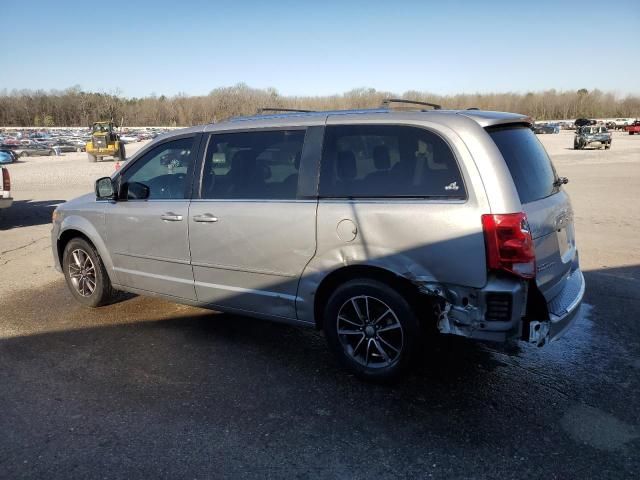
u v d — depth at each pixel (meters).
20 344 4.43
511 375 3.79
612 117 143.38
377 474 2.74
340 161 3.66
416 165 3.42
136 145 55.44
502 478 2.69
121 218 4.75
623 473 2.71
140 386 3.69
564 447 2.93
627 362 3.97
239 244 4.02
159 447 2.98
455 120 3.40
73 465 2.83
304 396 3.53
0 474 2.75
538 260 3.29
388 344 3.60
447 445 2.97
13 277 6.49
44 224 10.36
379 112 3.70
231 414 3.32
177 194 4.44
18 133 89.00
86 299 5.30
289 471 2.77
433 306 3.45
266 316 4.07
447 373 3.83
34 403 3.46
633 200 12.16
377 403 3.43
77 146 52.50
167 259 4.50
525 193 3.37
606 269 6.43
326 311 3.76
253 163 4.04
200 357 4.15
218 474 2.75
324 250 3.65
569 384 3.64
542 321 3.24
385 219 3.42
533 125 4.04
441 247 3.26
